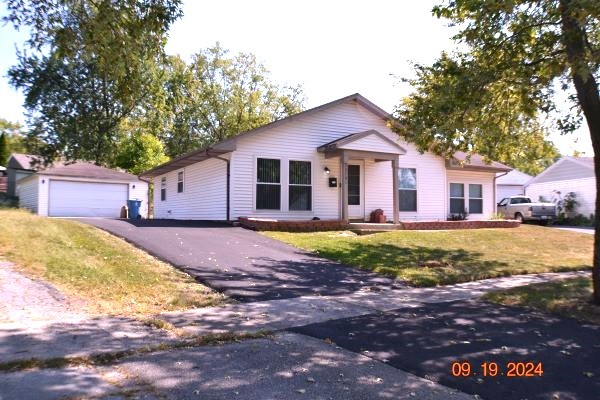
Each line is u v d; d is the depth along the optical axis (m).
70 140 36.06
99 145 37.81
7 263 8.53
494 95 10.46
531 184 36.25
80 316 6.40
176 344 5.50
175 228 15.19
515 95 10.62
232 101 45.66
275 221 16.09
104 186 29.16
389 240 15.31
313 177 18.59
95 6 8.21
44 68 34.66
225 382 4.42
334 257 12.23
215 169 18.64
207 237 13.59
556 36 8.52
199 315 6.88
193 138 45.47
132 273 8.87
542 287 9.62
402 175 21.09
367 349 5.59
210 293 8.15
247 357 5.16
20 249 9.45
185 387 4.26
